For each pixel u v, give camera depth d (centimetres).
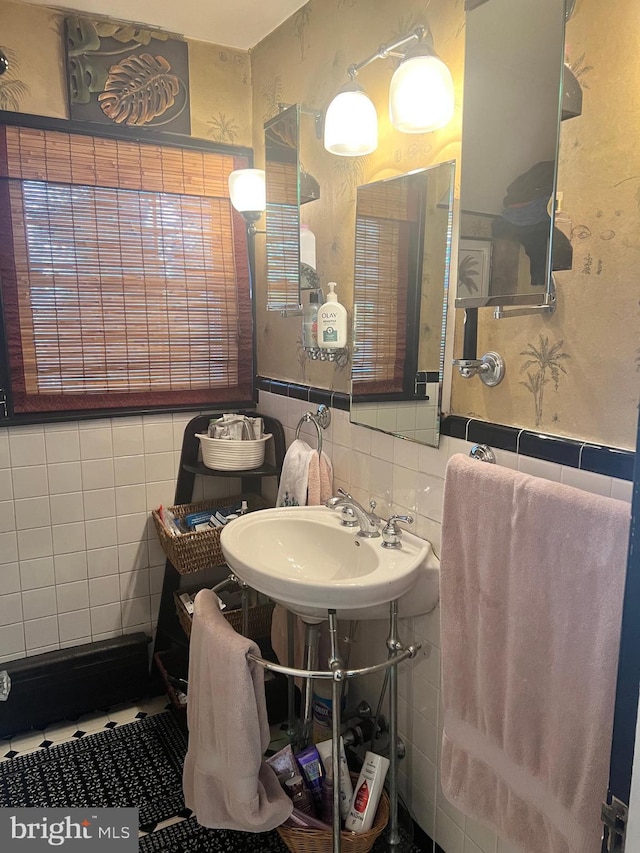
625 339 103
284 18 205
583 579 99
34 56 197
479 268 124
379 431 169
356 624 190
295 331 217
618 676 75
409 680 168
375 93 164
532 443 120
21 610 216
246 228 239
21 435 209
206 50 223
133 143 215
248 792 135
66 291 212
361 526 163
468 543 122
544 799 109
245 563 146
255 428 228
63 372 215
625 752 74
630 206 100
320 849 149
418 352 151
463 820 152
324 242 193
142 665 230
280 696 213
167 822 174
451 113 137
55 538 219
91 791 185
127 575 234
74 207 209
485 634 119
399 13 152
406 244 154
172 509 235
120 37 207
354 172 175
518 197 114
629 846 69
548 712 108
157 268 226
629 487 102
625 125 100
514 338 125
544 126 108
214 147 229
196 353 238
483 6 120
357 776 168
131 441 229
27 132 199
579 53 106
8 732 209
